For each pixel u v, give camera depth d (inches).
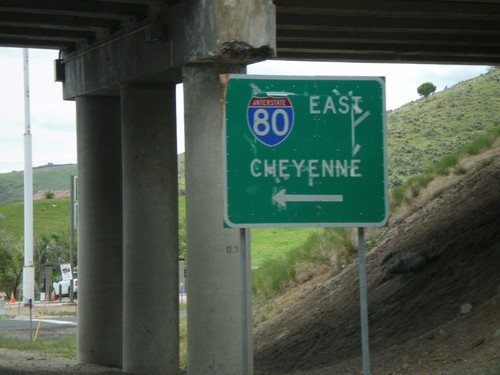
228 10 537.0
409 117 3639.3
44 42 813.2
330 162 280.7
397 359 569.9
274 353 800.9
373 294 804.0
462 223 817.5
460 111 3489.2
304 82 281.0
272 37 546.9
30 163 1720.0
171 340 718.5
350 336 743.1
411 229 922.1
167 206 725.9
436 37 799.7
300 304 941.8
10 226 4173.2
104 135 825.5
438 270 756.6
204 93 567.2
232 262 563.2
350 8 649.6
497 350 494.3
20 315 1765.5
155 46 638.5
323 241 1088.2
